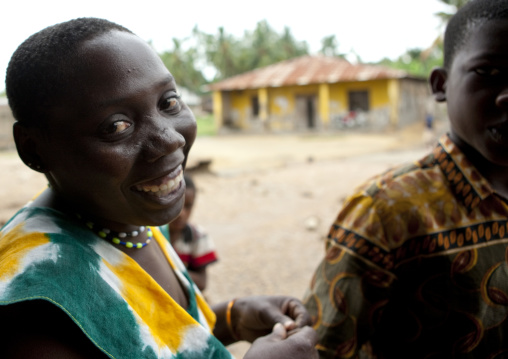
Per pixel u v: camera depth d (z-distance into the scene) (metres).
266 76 24.94
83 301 0.79
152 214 0.94
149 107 0.88
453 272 1.37
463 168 1.42
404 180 1.44
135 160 0.88
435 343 1.39
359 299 1.40
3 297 0.72
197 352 0.93
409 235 1.40
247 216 8.20
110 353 0.79
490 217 1.40
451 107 1.43
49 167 0.90
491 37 1.26
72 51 0.83
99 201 0.90
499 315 1.37
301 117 24.09
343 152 17.06
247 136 24.08
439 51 33.62
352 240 1.43
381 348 1.50
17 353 0.73
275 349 1.02
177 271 1.16
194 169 12.05
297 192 10.07
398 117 22.56
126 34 0.89
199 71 47.38
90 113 0.83
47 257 0.80
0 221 7.12
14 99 0.86
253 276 5.38
